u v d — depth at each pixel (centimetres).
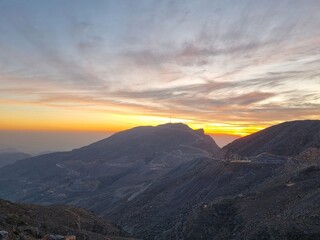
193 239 11369
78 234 7325
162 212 17525
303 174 12600
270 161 18988
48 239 5622
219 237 10625
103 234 8888
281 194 11294
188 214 14725
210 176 19750
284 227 8050
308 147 19612
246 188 16188
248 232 9319
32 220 7119
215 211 11981
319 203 8800
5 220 6419
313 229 7519
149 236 14650
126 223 17712
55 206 9744
